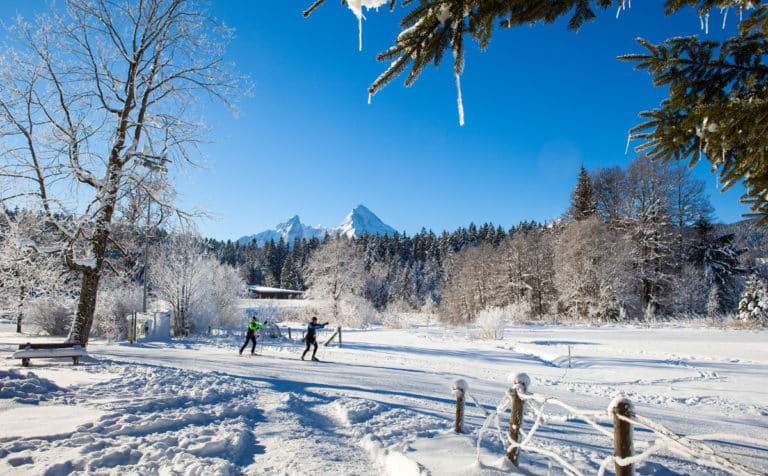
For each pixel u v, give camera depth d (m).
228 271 37.09
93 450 4.50
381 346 21.62
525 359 17.42
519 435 4.45
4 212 14.01
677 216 42.31
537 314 48.09
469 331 28.95
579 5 3.70
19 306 22.73
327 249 54.06
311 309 46.22
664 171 41.22
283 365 13.08
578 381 12.38
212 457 4.66
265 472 4.34
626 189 45.19
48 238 16.62
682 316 37.41
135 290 26.92
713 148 4.39
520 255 51.31
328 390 9.06
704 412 9.08
